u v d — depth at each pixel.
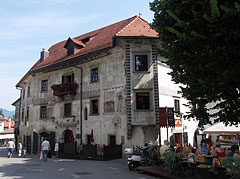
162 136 19.16
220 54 8.04
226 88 8.26
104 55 21.41
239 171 7.48
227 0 8.66
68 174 11.20
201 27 8.63
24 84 33.19
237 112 9.31
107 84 20.80
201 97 11.05
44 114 27.05
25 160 18.55
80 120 22.47
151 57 19.03
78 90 23.41
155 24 11.24
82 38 29.61
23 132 31.05
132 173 11.65
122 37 18.70
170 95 20.58
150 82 18.61
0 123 68.75
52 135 24.94
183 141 21.59
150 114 18.09
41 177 10.34
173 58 10.48
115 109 19.77
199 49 8.76
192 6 8.95
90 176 10.64
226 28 7.74
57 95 24.62
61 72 25.75
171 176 9.98
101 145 20.28
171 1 10.46
